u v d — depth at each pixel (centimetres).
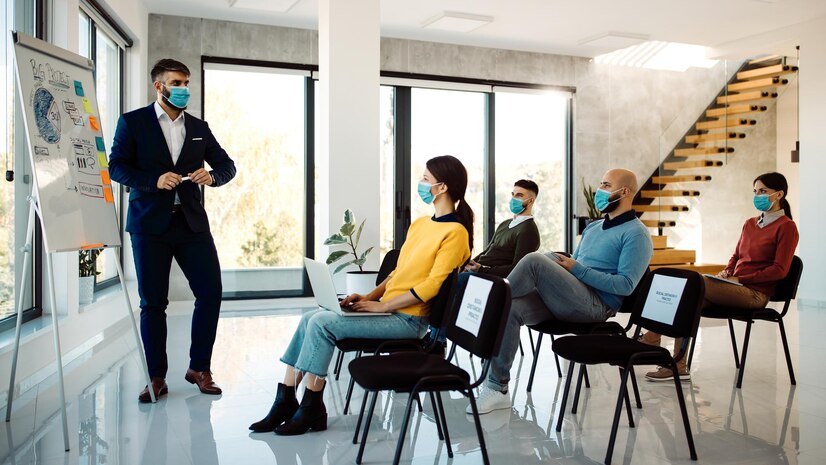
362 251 618
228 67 789
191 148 376
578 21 796
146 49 744
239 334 589
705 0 723
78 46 502
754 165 1054
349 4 611
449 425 331
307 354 305
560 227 982
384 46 862
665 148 1019
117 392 386
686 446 302
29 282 455
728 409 361
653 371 436
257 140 815
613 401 376
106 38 649
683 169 1028
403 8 743
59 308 476
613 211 384
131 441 302
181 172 373
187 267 385
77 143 343
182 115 379
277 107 823
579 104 972
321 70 629
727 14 778
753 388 407
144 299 373
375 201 622
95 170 352
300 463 275
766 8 757
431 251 302
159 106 371
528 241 496
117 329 591
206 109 794
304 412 314
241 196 811
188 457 282
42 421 330
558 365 431
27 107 309
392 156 881
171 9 746
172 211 370
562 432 321
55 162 321
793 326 642
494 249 521
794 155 871
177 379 421
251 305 780
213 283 389
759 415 350
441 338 300
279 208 827
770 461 283
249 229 816
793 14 784
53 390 389
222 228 805
